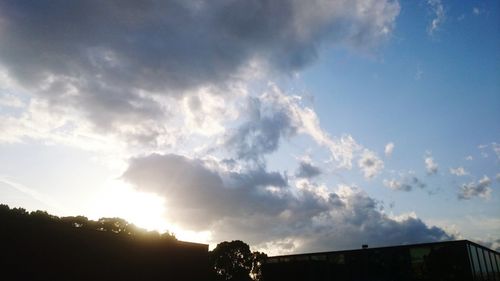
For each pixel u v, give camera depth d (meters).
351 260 37.19
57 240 26.31
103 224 62.97
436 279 32.44
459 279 31.27
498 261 46.56
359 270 36.47
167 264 33.81
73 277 26.53
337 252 38.25
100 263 28.52
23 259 24.16
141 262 31.70
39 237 25.38
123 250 30.58
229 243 76.50
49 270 25.28
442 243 33.16
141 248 32.09
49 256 25.53
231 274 74.62
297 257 40.50
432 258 33.22
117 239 30.34
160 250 33.59
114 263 29.48
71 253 26.91
